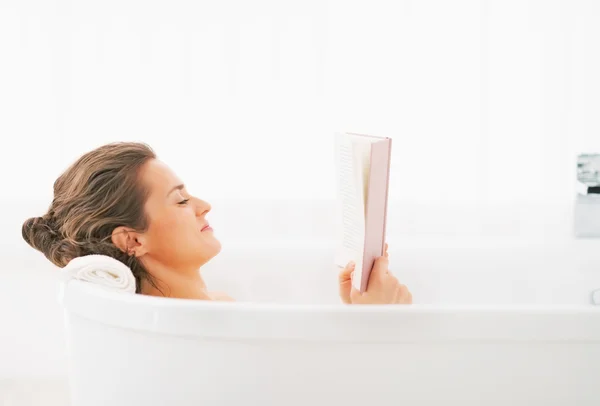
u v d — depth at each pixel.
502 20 2.80
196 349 1.60
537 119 2.85
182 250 1.84
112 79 2.76
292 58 2.78
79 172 1.80
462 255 2.49
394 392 1.61
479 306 1.60
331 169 2.82
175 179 1.87
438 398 1.61
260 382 1.60
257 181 2.82
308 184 2.82
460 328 1.58
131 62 2.76
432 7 2.77
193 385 1.62
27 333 2.73
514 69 2.82
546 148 2.86
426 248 2.48
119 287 1.71
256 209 2.82
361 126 2.81
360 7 2.76
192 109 2.78
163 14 2.75
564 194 2.86
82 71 2.76
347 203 1.75
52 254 1.82
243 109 2.79
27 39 2.74
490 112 2.82
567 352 1.61
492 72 2.81
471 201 2.84
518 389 1.62
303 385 1.60
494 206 2.85
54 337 2.73
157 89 2.78
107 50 2.75
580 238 2.71
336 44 2.78
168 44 2.76
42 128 2.76
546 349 1.61
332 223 2.82
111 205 1.77
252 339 1.58
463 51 2.79
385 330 1.57
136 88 2.77
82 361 1.74
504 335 1.59
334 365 1.60
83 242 1.78
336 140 1.79
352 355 1.59
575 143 2.85
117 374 1.67
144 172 1.82
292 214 2.82
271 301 2.39
